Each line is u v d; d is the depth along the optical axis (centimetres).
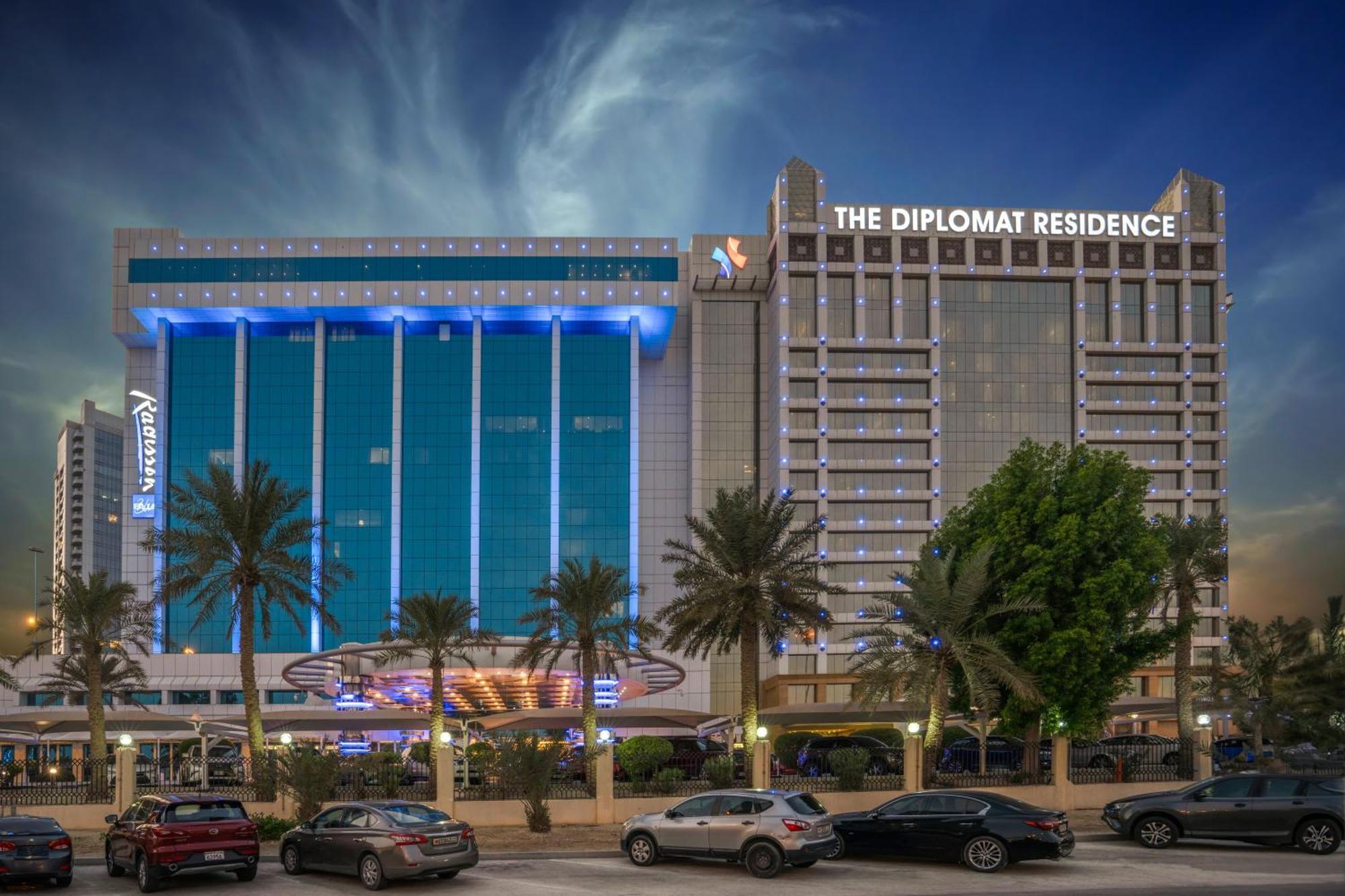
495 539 10681
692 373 10631
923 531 9925
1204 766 3594
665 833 2364
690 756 3862
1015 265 10356
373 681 6331
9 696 8869
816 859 2220
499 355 11012
